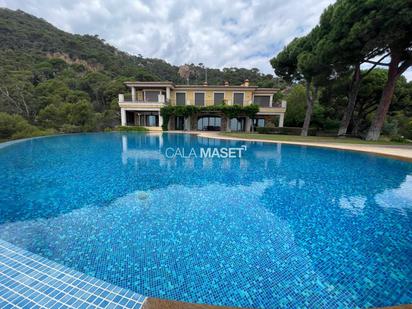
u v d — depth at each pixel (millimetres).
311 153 10086
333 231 3207
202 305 1641
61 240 2848
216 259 2529
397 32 9789
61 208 3832
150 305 1587
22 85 23328
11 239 2846
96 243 2787
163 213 3713
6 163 7234
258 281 2211
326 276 2291
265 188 5152
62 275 1830
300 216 3689
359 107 21078
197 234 3062
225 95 24641
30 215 3543
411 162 7746
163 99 22938
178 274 2281
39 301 1578
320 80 15625
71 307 1539
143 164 7500
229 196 4590
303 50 16391
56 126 19078
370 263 2514
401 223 3471
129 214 3641
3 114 14023
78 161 7770
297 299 1999
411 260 2564
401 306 1836
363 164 7879
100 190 4805
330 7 13594
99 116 22828
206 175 6215
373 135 14086
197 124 25688
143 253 2615
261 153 10039
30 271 1869
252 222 3449
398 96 19578
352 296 2041
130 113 25172
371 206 4152
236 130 25531
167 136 17422
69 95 29547
